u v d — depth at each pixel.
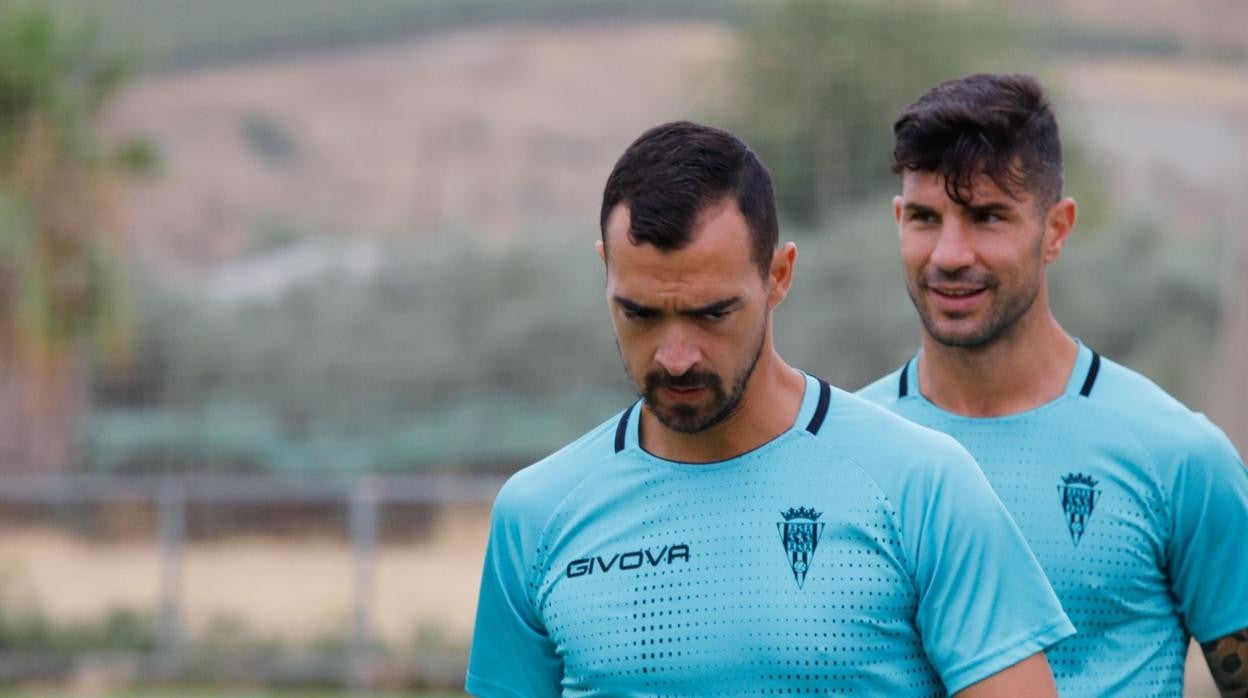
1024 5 88.88
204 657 44.00
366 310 94.19
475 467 84.69
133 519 54.41
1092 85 114.19
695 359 8.43
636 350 8.60
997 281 11.55
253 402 88.62
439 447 85.31
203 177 126.81
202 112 130.75
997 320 11.65
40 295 73.19
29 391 73.69
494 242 97.94
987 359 11.96
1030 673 8.77
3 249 73.88
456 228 121.69
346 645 44.06
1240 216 42.75
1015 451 11.91
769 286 8.84
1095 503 11.64
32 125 73.06
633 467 9.45
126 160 76.00
